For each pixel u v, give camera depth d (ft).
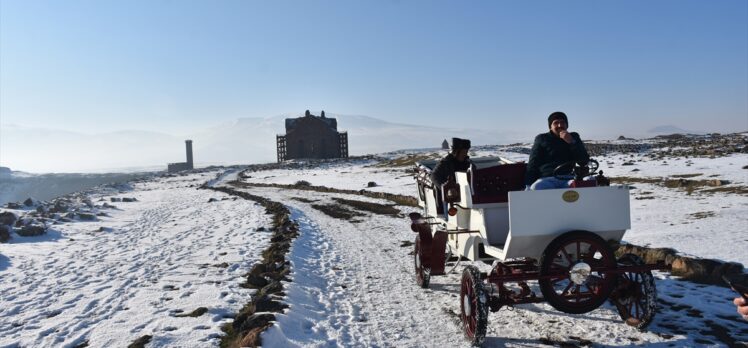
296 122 365.81
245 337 19.43
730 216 41.55
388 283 31.30
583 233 18.89
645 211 48.91
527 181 22.88
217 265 37.81
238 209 85.92
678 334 19.69
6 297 30.48
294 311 23.90
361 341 21.08
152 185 197.88
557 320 22.41
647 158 115.85
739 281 24.27
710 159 96.07
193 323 23.29
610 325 21.22
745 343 18.37
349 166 232.94
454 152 27.40
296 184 143.95
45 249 48.44
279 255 38.04
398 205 76.95
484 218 21.65
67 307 27.63
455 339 21.06
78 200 106.93
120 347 20.80
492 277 19.07
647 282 19.45
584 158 22.49
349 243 47.21
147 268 37.58
